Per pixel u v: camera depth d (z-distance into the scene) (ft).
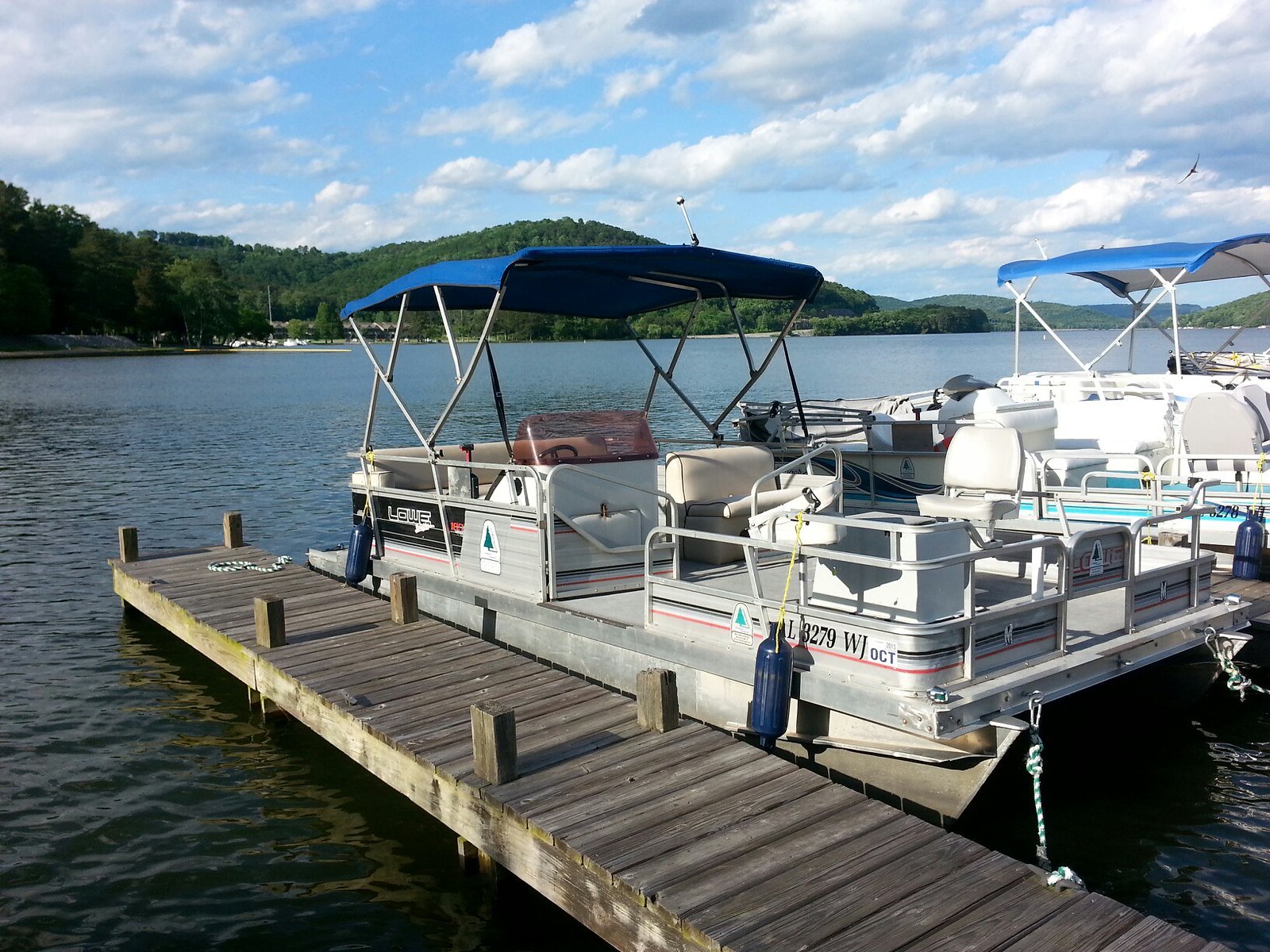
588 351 359.25
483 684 22.59
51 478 67.62
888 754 18.08
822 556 18.26
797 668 19.10
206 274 437.99
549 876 15.48
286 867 19.38
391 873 19.06
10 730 26.17
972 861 14.40
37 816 21.56
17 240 365.61
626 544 25.81
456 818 17.76
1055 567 23.80
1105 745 24.32
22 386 179.22
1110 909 13.17
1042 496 31.48
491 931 17.13
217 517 53.93
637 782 17.13
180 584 33.04
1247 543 29.37
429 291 28.73
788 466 24.00
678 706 19.81
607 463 25.49
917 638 17.07
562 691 21.98
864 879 13.92
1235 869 18.57
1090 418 40.37
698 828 15.43
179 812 21.75
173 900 18.28
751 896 13.50
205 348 424.05
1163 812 20.81
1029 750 17.81
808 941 12.46
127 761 24.34
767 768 17.65
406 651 25.20
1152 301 42.50
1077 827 20.22
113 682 29.66
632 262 25.63
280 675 23.90
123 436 94.53
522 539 25.32
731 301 31.40
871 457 37.14
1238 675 22.53
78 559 44.39
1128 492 32.55
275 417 114.73
